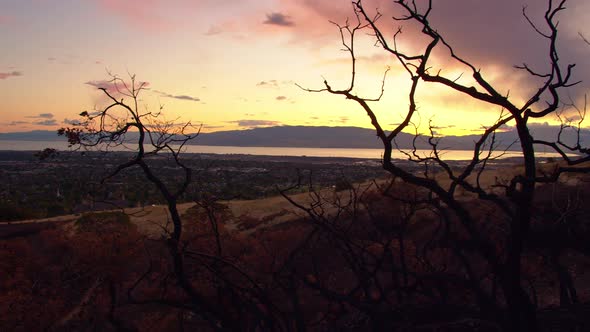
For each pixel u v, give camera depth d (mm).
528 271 11227
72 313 14727
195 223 13547
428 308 5797
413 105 5566
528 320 5348
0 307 14711
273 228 23344
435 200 6531
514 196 5500
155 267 10391
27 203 66500
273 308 6625
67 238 20781
